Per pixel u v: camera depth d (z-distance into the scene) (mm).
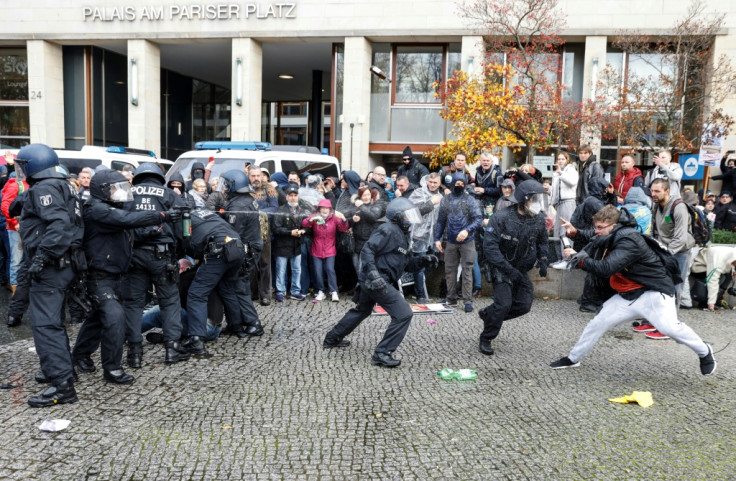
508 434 4301
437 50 17938
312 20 17438
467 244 8398
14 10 18672
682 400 5035
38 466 3746
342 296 9445
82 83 19562
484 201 9516
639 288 5469
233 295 6797
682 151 14445
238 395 5027
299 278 9125
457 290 9602
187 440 4145
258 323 7031
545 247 6277
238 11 17656
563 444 4141
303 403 4863
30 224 4742
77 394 4984
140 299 5742
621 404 4934
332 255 9016
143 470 3719
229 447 4047
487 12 13859
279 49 19281
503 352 6488
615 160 16516
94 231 5105
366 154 17906
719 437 4277
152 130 18828
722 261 8797
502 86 12953
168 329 5875
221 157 10562
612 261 5246
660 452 4027
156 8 17953
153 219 5117
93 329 5508
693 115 15094
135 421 4453
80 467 3744
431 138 18016
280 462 3844
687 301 8906
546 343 6895
